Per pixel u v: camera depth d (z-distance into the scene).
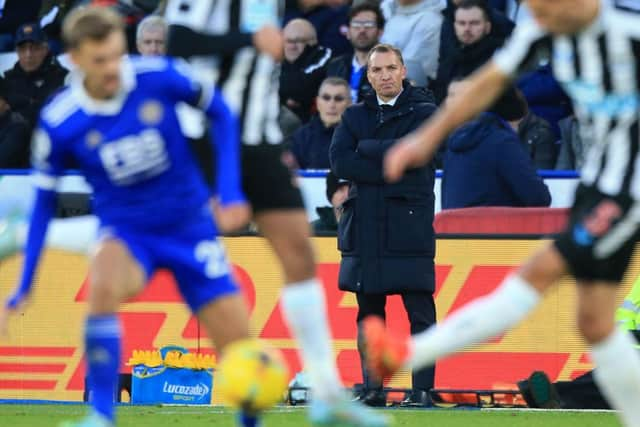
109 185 17.80
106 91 17.22
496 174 32.47
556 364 31.52
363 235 29.34
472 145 32.66
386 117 29.16
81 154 17.70
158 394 31.06
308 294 19.19
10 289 32.88
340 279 29.83
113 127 17.48
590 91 17.16
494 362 31.61
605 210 16.84
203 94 17.80
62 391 32.75
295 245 19.36
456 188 32.84
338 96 37.34
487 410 28.59
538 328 31.55
